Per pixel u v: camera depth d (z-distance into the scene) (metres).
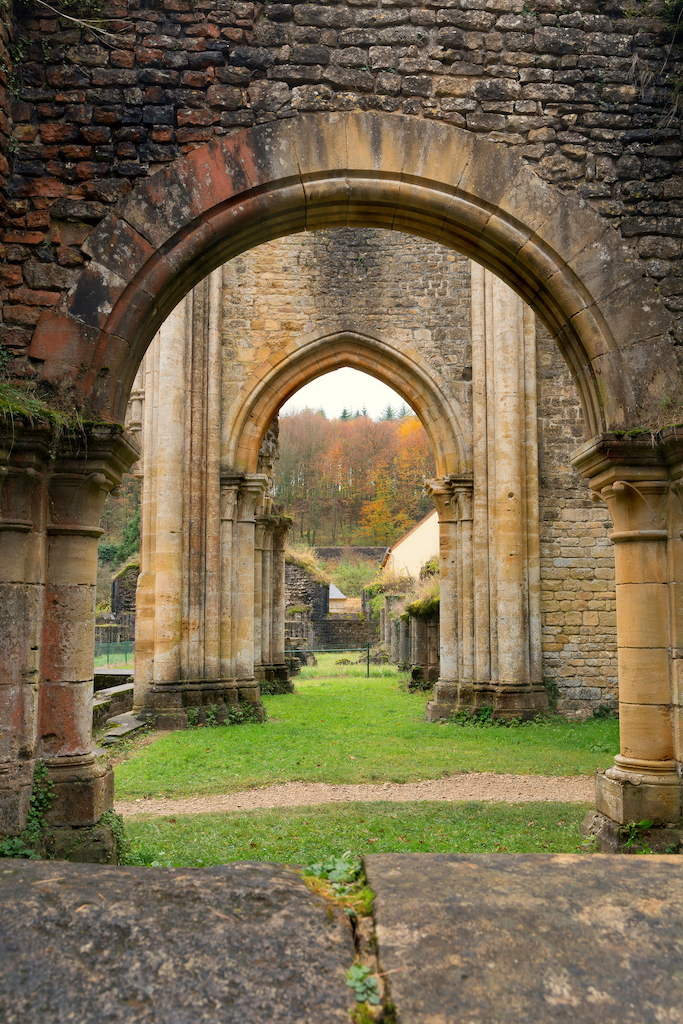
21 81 4.86
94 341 4.72
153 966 1.88
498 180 5.13
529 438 11.67
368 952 2.01
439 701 11.88
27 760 4.26
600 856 2.71
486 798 6.55
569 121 5.18
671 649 4.70
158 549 11.40
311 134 5.06
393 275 13.02
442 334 12.84
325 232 13.12
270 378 12.77
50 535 4.55
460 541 12.02
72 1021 1.69
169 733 10.37
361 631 28.86
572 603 11.65
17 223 4.77
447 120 5.16
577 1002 1.77
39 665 4.42
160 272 4.86
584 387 5.27
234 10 5.08
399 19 5.18
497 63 5.22
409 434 51.41
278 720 11.81
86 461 4.54
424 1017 1.70
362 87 5.12
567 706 11.46
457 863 2.59
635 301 5.07
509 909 2.17
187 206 4.91
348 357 13.05
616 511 4.89
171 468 11.53
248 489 12.36
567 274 5.13
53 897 2.23
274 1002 1.76
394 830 5.30
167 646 11.23
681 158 5.19
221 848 4.83
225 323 12.84
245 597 12.20
